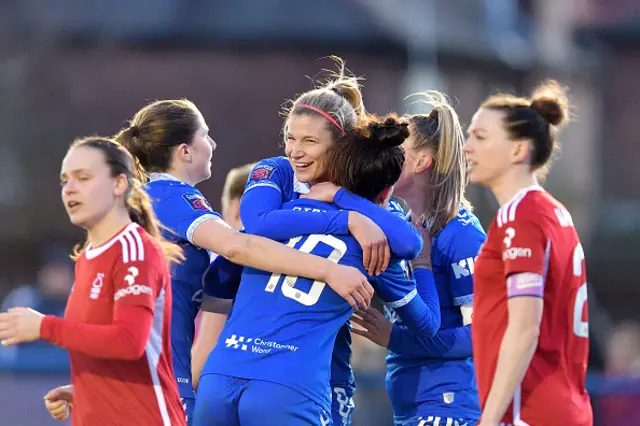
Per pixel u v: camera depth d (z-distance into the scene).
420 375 17.02
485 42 63.31
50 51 61.28
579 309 13.84
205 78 63.84
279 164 16.61
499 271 13.62
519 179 13.98
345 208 15.39
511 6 71.69
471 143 14.16
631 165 79.06
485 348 13.70
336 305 14.94
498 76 65.31
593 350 34.53
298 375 14.46
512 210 13.59
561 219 13.68
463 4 66.44
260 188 16.08
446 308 17.16
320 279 14.75
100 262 13.66
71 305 13.80
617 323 64.75
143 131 16.42
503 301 13.59
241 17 62.94
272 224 15.22
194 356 18.78
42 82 61.06
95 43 62.62
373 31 60.12
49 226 60.69
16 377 27.66
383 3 63.09
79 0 64.12
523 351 13.02
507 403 13.10
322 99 15.72
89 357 13.76
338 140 15.57
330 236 15.12
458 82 62.72
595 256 66.94
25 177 60.88
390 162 15.46
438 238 17.08
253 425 14.46
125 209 14.05
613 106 79.81
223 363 14.77
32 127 61.00
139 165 16.33
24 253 60.50
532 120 13.85
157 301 13.84
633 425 26.42
